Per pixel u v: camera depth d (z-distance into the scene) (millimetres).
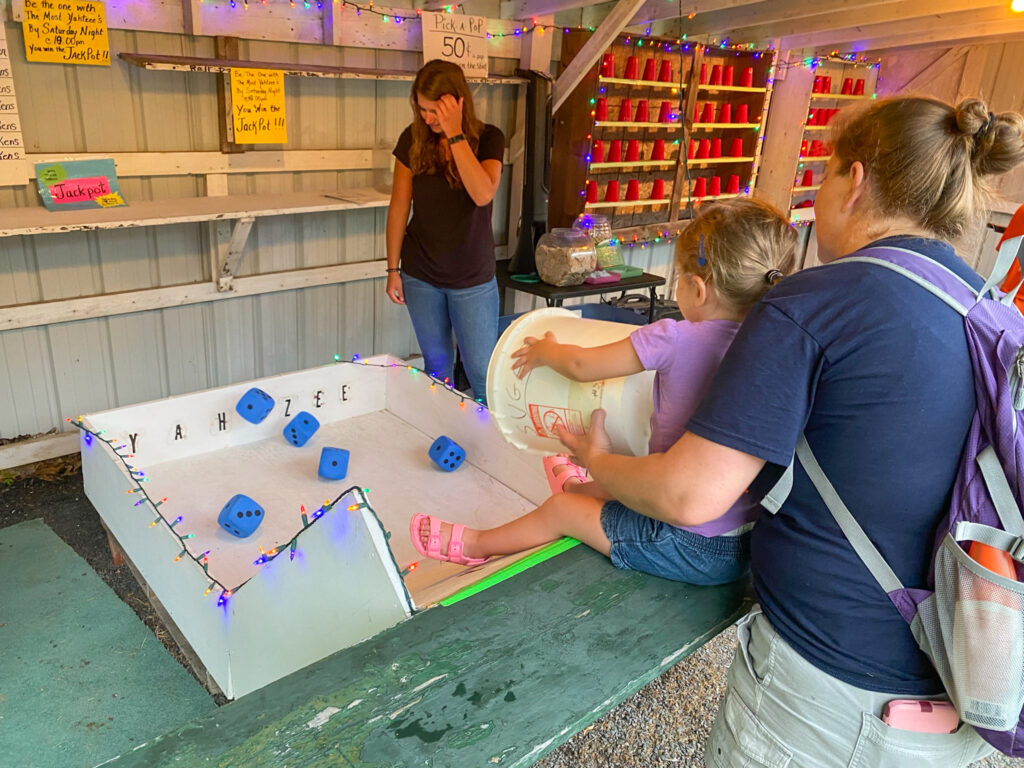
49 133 2510
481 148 2615
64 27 2408
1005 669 827
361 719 976
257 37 2805
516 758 934
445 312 2867
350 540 1373
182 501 2402
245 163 2943
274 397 2805
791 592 978
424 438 2930
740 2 3426
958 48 5176
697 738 1874
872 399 853
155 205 2668
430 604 1370
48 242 2629
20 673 1908
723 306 1222
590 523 1392
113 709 1829
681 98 3930
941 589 869
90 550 2414
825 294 872
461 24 3273
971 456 857
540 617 1206
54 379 2791
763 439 874
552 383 1351
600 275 3652
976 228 953
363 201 2959
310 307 3381
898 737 921
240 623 1724
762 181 5098
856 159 953
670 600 1271
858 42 4883
